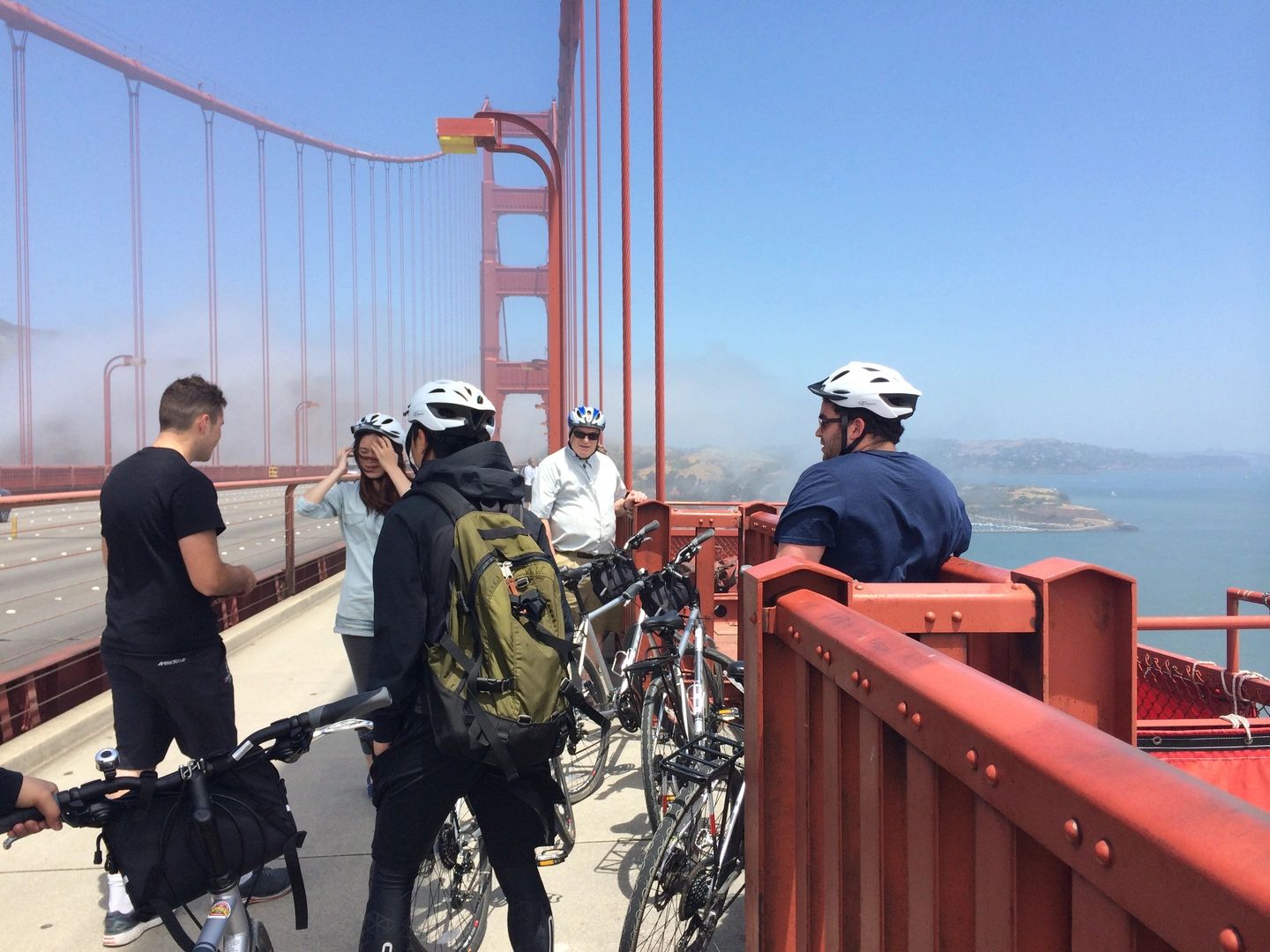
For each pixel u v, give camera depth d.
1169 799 0.68
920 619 1.84
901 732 1.14
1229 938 0.56
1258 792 2.68
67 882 3.05
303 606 8.38
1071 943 0.85
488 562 1.83
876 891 1.25
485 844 2.08
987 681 1.03
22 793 1.46
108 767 1.50
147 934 2.71
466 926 2.54
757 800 1.74
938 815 1.08
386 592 1.84
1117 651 1.85
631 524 5.41
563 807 3.17
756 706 1.74
